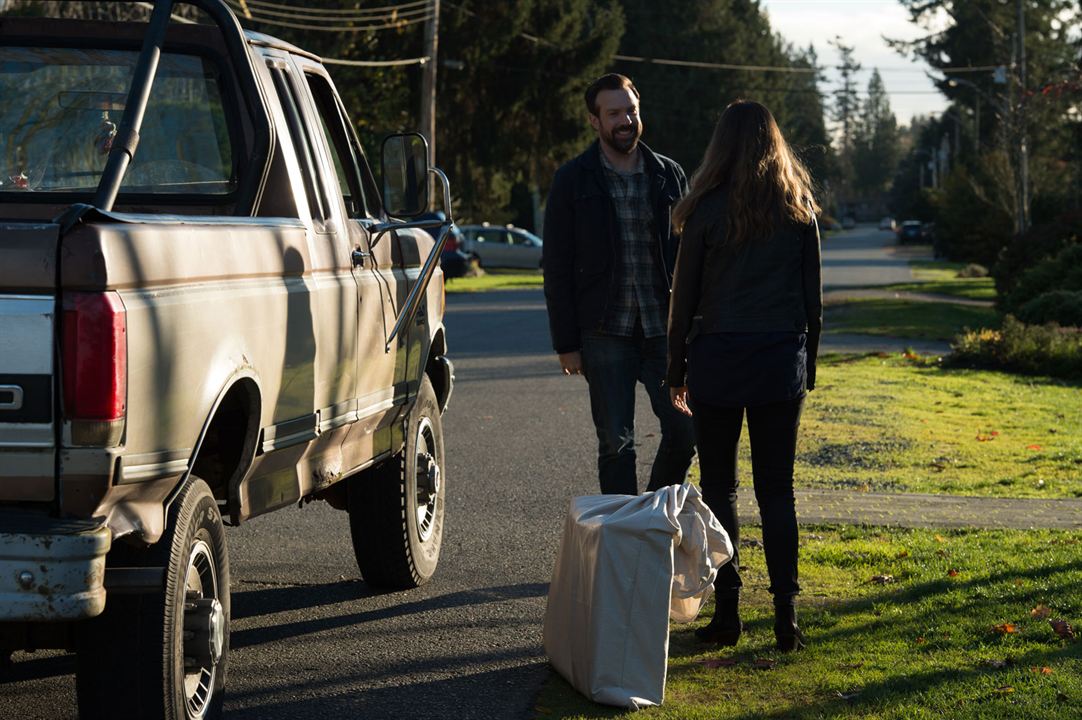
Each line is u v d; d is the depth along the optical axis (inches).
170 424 181.9
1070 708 222.2
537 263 2559.1
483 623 291.3
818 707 227.1
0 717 229.3
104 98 252.4
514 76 2456.9
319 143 271.7
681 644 268.2
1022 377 829.8
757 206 253.4
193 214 249.4
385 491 308.3
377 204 316.5
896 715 221.6
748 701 232.7
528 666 260.4
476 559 353.4
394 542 310.7
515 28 2379.4
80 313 165.3
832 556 338.3
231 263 204.1
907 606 291.3
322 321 243.0
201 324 190.1
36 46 253.1
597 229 293.7
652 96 3740.2
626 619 232.4
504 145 2509.8
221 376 196.4
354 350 263.4
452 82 2347.4
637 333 297.3
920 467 490.9
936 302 1496.1
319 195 263.3
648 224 296.8
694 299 261.1
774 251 256.1
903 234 4552.2
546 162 2694.4
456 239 2198.6
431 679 252.1
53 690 245.0
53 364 165.2
